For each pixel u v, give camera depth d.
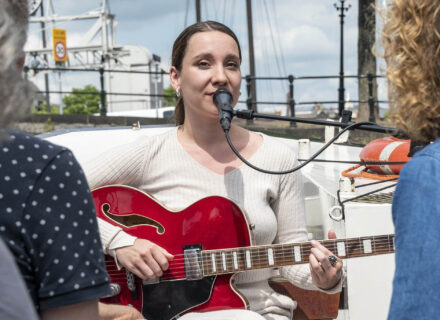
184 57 2.07
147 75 20.88
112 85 21.14
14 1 0.84
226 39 2.04
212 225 1.93
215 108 2.00
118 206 1.99
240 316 1.81
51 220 0.93
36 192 0.93
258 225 1.97
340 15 12.52
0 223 0.90
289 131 8.52
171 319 1.93
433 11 0.84
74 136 3.43
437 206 0.77
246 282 2.00
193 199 2.01
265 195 2.03
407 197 0.81
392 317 0.78
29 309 0.71
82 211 0.97
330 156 4.22
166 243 1.94
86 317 0.96
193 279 1.92
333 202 2.69
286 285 2.33
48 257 0.93
